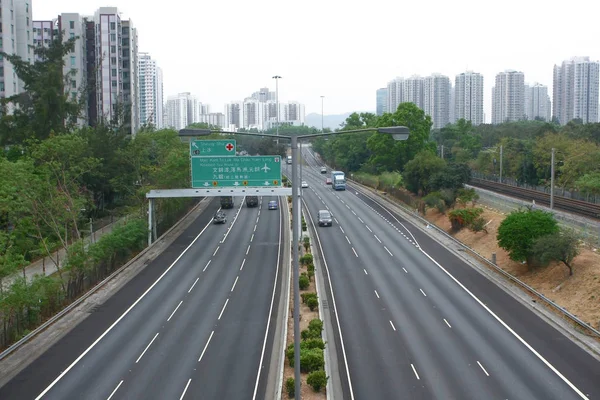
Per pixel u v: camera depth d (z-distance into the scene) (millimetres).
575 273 43156
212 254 60062
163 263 56500
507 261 52156
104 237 54344
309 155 191875
